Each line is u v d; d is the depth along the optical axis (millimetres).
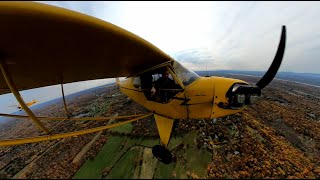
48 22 2484
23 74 4188
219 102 4422
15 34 2662
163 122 5020
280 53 5078
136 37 3387
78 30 2754
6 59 3326
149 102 5238
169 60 4613
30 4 2221
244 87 4418
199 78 4691
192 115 4672
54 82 5113
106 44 3314
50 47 3146
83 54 3604
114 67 4785
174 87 4637
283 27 5020
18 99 3623
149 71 4988
